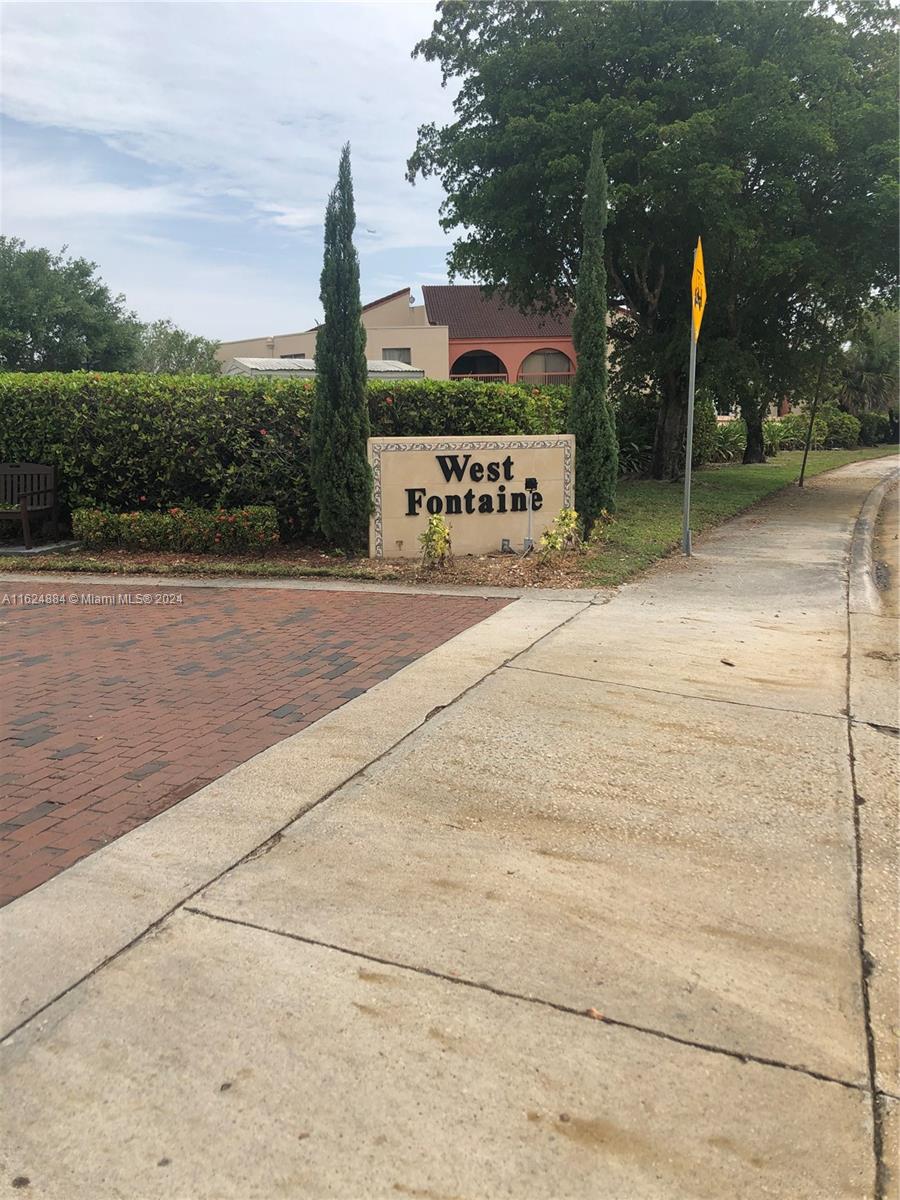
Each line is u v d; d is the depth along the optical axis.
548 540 9.55
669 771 4.31
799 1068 2.40
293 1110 2.25
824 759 4.47
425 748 4.57
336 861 3.46
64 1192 2.03
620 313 22.83
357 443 10.09
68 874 3.36
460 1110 2.25
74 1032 2.53
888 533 14.42
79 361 30.86
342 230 9.79
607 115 16.56
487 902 3.18
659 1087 2.33
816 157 16.88
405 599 8.34
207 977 2.76
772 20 16.55
